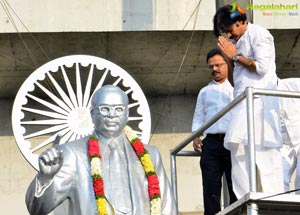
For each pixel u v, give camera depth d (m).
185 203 17.33
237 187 11.10
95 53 16.41
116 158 10.32
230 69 11.56
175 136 17.67
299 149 11.54
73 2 15.82
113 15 15.81
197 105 12.55
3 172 17.20
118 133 10.46
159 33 15.88
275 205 10.56
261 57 11.17
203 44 16.19
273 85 11.25
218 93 12.39
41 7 15.79
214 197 11.97
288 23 15.84
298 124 11.52
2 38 15.83
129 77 14.24
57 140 10.02
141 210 10.09
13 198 17.12
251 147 10.55
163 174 10.45
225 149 11.98
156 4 15.88
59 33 15.78
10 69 16.61
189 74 17.08
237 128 11.03
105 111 10.42
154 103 17.78
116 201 10.09
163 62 16.69
